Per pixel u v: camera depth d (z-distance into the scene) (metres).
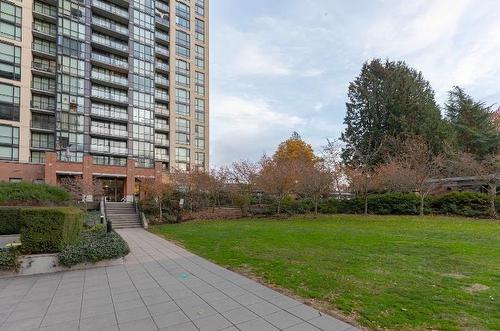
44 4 40.91
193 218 24.88
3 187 20.73
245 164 30.38
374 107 38.09
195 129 55.38
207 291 6.00
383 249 9.53
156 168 43.34
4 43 35.88
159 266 8.39
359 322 4.35
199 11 58.19
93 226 15.41
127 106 45.50
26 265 7.65
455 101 41.59
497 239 10.93
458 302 4.93
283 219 22.23
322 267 7.40
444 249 9.25
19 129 36.38
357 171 24.06
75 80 40.75
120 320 4.68
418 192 22.72
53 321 4.69
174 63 53.19
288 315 4.69
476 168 21.36
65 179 33.84
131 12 46.91
